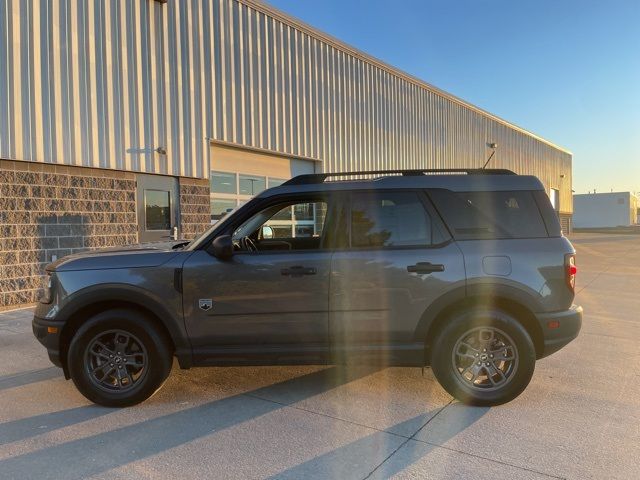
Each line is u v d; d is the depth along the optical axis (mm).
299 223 5316
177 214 10688
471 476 2975
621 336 6363
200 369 5016
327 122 14812
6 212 7930
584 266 15281
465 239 4086
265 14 12664
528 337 3949
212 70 11266
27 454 3299
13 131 7898
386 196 4211
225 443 3434
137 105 9750
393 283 4008
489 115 25688
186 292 4031
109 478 2988
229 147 12164
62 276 4094
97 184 9180
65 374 4195
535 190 4195
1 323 7074
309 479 2961
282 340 4078
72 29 8641
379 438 3490
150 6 9961
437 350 4027
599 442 3402
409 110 18984
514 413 3902
